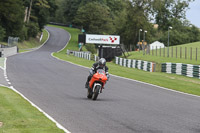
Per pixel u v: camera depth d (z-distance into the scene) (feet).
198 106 61.72
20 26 432.25
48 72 121.90
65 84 88.89
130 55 273.33
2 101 53.31
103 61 65.51
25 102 54.85
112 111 51.08
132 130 38.68
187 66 149.69
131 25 487.20
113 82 102.42
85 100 62.28
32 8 571.69
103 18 618.03
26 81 90.94
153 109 55.11
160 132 38.27
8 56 215.31
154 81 112.78
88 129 38.29
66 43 558.56
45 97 63.98
